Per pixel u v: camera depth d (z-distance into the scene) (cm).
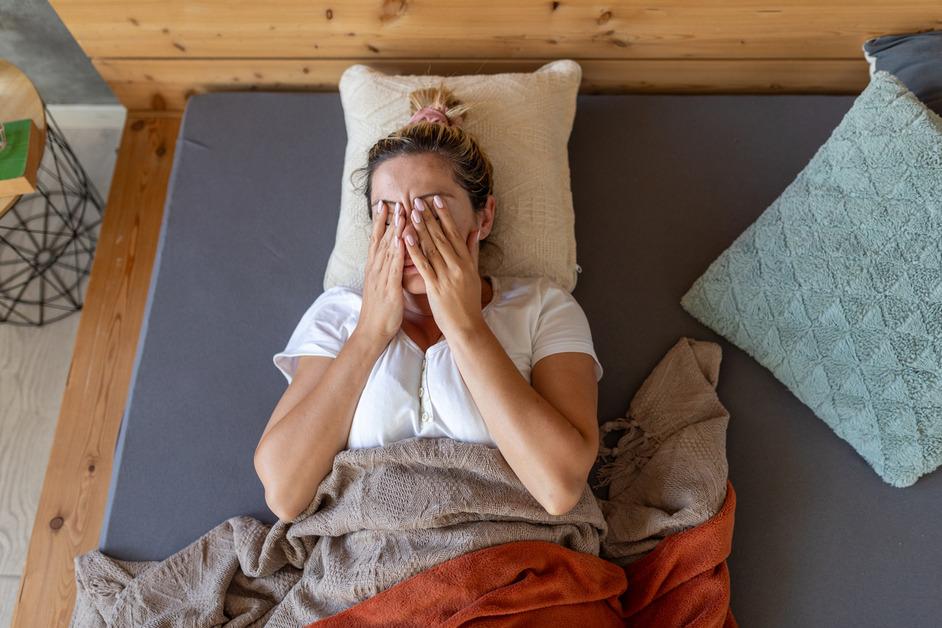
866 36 150
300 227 148
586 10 146
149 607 115
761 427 131
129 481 128
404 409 112
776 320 129
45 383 182
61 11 148
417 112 125
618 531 121
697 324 140
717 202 149
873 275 119
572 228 139
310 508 116
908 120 117
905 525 123
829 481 126
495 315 120
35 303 189
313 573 113
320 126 157
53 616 144
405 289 114
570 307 124
